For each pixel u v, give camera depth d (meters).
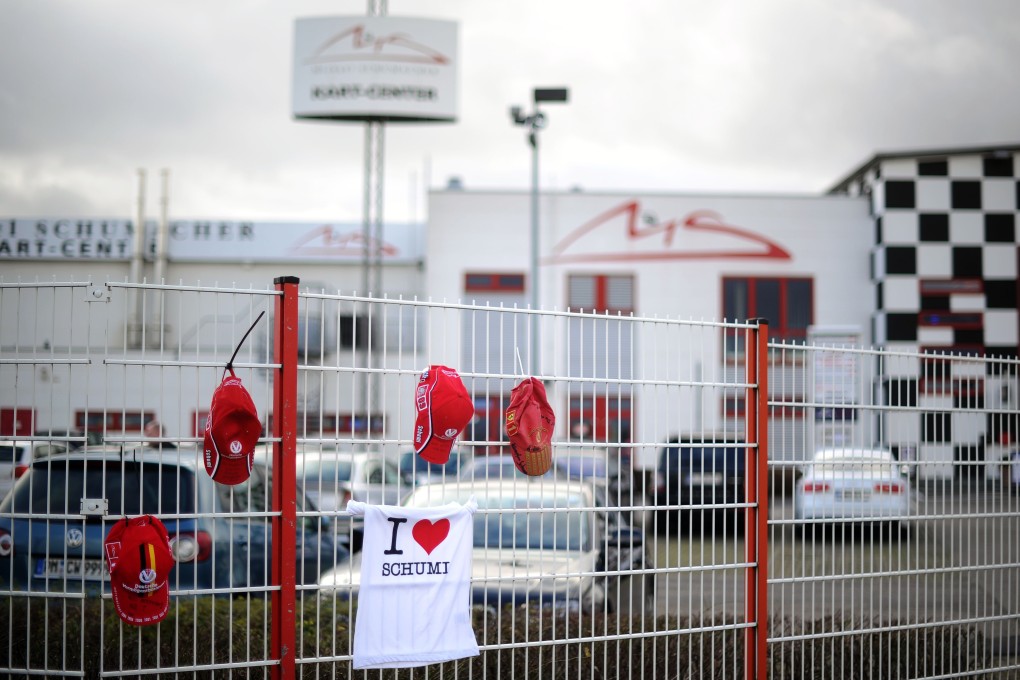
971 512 5.76
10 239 32.62
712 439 5.12
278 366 4.32
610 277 26.66
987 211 25.66
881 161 25.89
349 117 31.25
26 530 5.49
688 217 26.73
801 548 5.31
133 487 6.22
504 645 4.66
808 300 26.66
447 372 4.49
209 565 6.57
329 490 6.57
